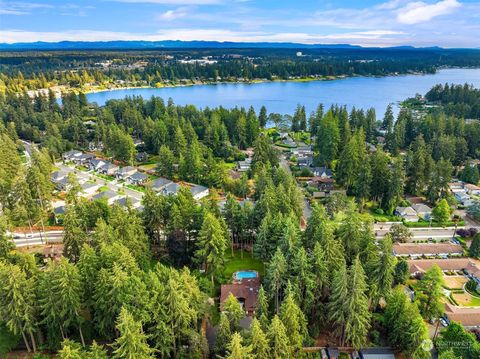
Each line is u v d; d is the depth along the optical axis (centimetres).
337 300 5341
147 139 16162
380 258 5953
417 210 10406
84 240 7106
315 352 5406
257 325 4528
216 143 15925
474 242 8250
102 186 12594
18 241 8775
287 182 10281
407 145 16925
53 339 5362
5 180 10375
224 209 8444
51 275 5147
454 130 15800
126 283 4981
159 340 4912
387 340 5644
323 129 14962
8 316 5075
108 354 5325
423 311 6044
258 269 7612
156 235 8344
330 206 9988
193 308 5353
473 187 12031
